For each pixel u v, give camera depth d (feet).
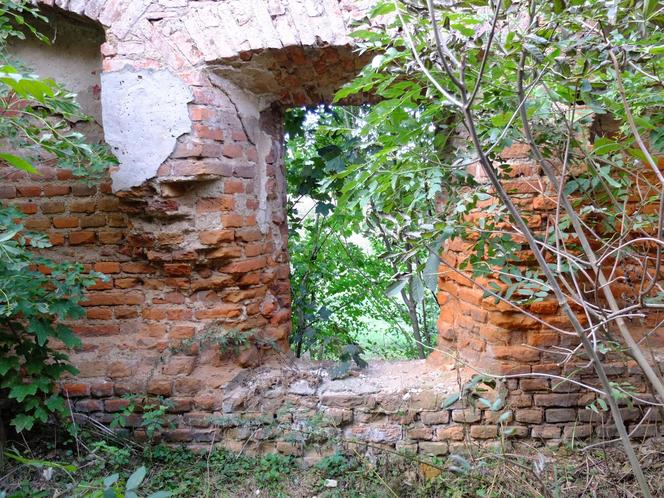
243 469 9.23
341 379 10.05
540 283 6.53
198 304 9.93
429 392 9.48
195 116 9.05
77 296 8.59
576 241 8.40
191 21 9.00
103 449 9.29
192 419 9.70
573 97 6.08
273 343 10.30
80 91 10.05
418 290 6.49
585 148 7.12
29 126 7.91
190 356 9.85
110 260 10.09
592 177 7.07
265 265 10.41
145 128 9.02
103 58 9.05
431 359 10.66
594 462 8.70
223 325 9.90
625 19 5.32
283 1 8.81
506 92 5.94
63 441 9.54
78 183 10.05
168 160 9.05
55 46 9.98
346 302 14.73
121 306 10.07
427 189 6.67
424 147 6.50
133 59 9.02
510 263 8.57
